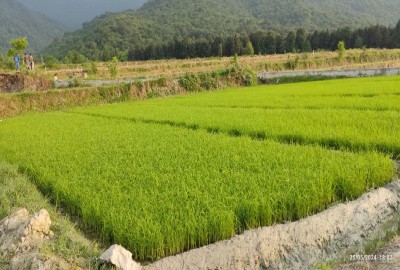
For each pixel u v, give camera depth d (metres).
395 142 10.29
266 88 32.50
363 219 7.20
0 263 5.82
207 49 91.94
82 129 16.52
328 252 6.61
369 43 86.56
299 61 58.69
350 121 13.51
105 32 132.88
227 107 20.98
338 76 38.44
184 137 13.07
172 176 8.48
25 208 7.52
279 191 7.13
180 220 6.40
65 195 8.19
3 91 35.12
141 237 6.09
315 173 7.83
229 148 10.87
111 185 8.29
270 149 10.32
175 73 52.53
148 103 27.00
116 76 49.53
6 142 14.35
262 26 168.75
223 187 7.64
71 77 48.12
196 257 5.95
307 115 15.52
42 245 5.86
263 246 6.24
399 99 18.27
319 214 6.92
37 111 30.25
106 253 5.64
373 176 8.27
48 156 11.46
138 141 12.71
